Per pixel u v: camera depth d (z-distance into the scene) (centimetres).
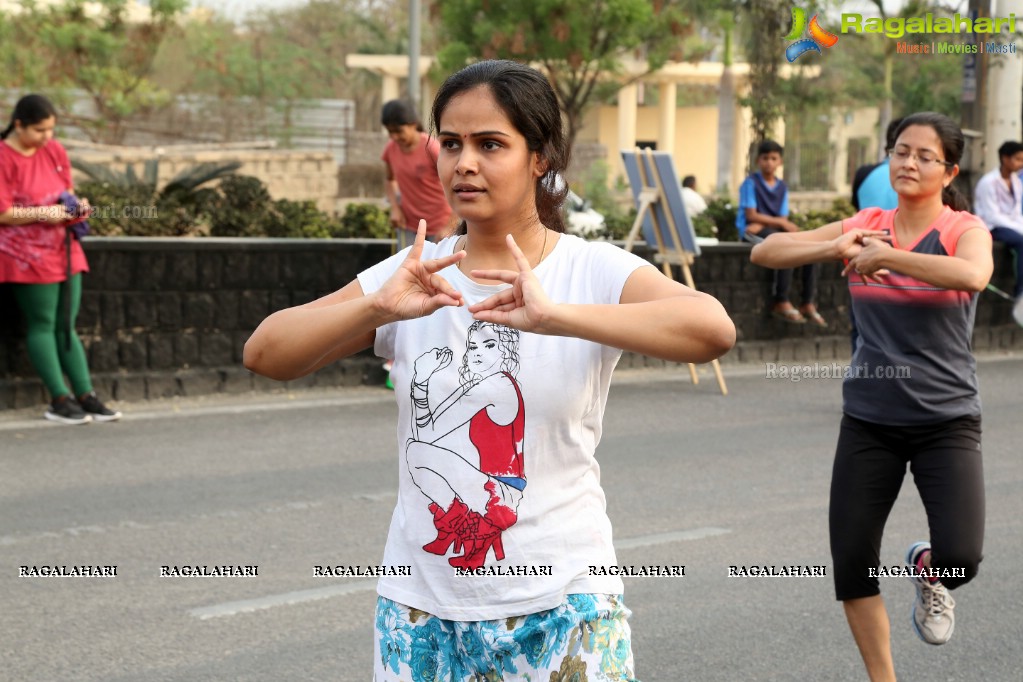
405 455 325
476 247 326
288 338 311
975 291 502
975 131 1902
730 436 1095
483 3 2934
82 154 2206
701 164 5391
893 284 514
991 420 1202
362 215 1501
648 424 1143
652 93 5228
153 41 3288
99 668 564
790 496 888
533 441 316
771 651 601
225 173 1449
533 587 317
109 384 1166
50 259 1055
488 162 312
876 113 4594
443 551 320
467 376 317
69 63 3166
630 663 327
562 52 2944
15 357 1112
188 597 657
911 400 510
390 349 335
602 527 329
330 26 5394
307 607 646
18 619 622
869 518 516
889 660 517
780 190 1537
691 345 298
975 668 589
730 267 1479
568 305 296
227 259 1206
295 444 1023
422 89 4188
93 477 903
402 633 324
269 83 4500
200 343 1205
